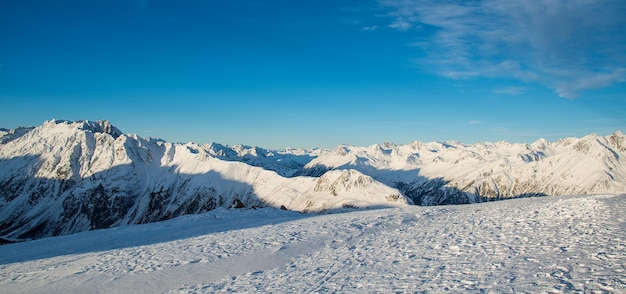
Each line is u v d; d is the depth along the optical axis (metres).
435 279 17.92
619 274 15.17
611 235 21.53
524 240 23.52
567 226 25.80
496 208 42.47
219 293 19.94
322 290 18.39
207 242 36.06
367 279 19.44
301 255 27.72
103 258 32.56
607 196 37.50
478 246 23.61
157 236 46.16
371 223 39.84
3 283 26.77
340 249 28.30
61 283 24.94
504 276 16.94
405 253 24.44
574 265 17.08
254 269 24.75
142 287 22.55
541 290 14.66
